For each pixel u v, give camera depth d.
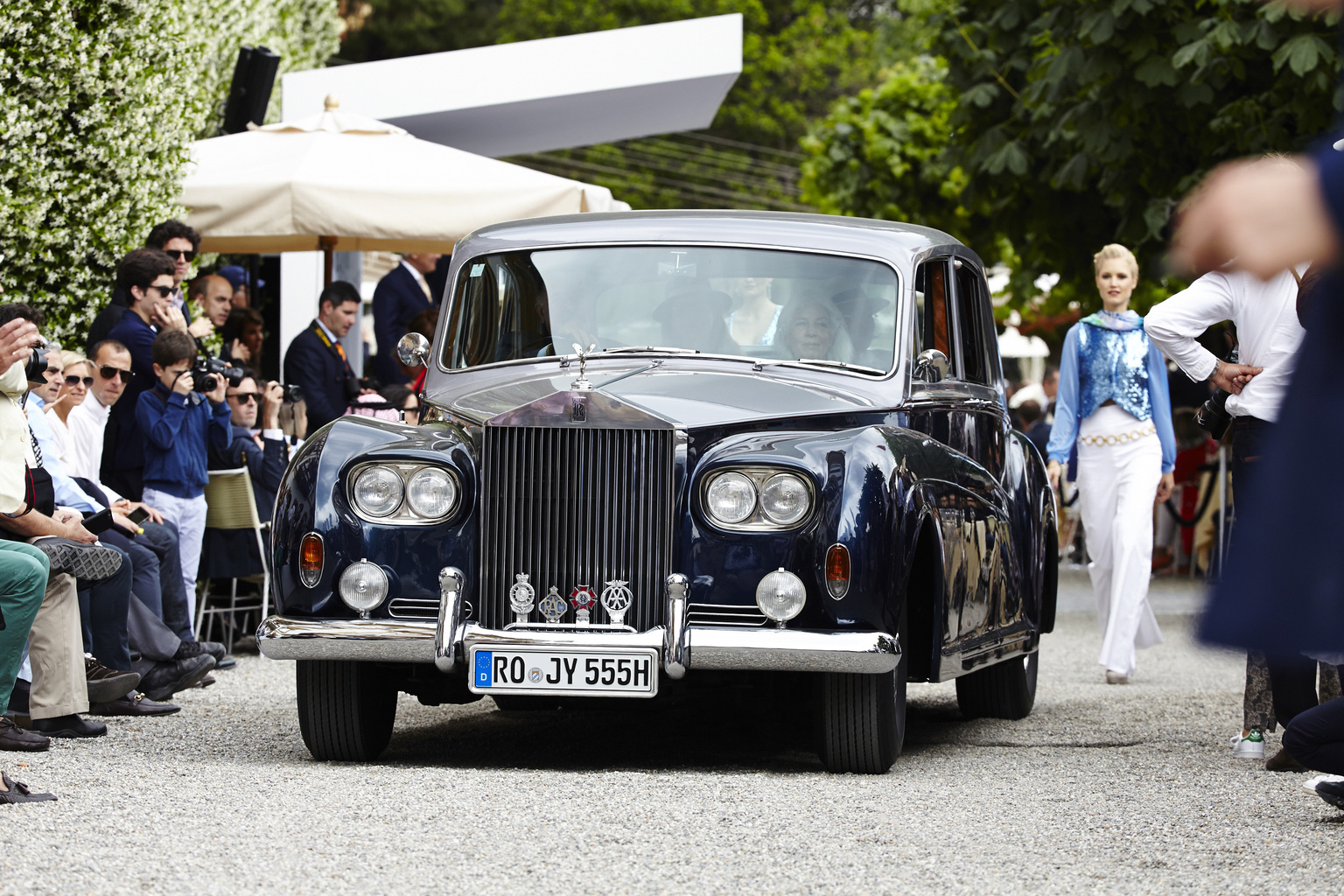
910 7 31.50
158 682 15.55
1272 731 13.60
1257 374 12.30
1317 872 8.77
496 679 11.34
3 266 19.45
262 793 10.62
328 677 11.92
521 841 9.20
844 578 11.17
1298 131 25.22
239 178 21.50
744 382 12.70
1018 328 56.47
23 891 7.90
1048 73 26.11
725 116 114.75
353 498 11.67
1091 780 11.63
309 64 40.28
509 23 109.62
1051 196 30.45
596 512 11.48
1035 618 15.35
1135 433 17.55
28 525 13.27
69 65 19.58
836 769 11.87
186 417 17.75
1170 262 4.60
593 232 14.12
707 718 15.08
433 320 23.39
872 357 13.27
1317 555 4.75
